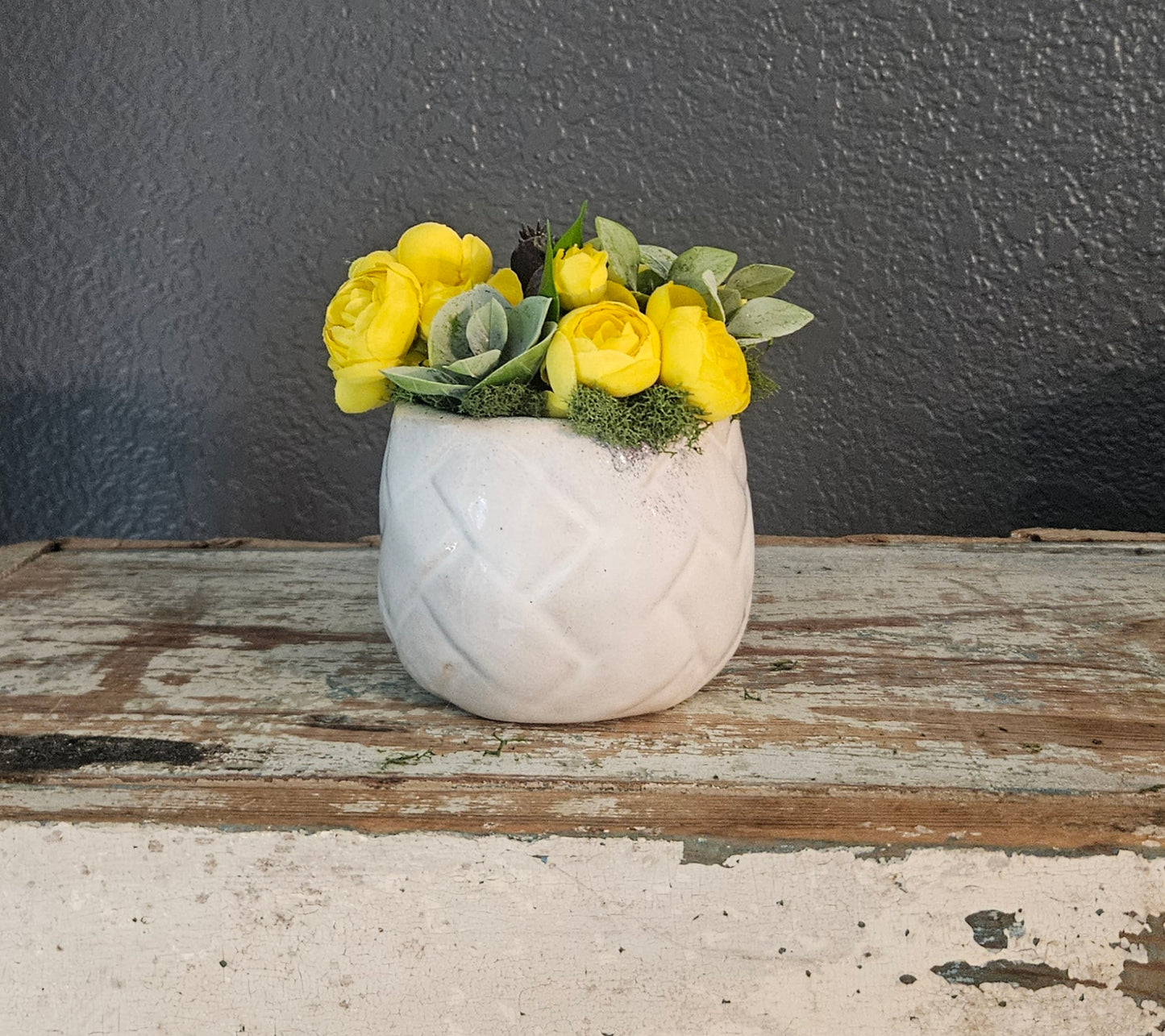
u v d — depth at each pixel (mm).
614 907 442
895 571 670
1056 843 438
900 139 755
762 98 752
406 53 750
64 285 788
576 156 761
